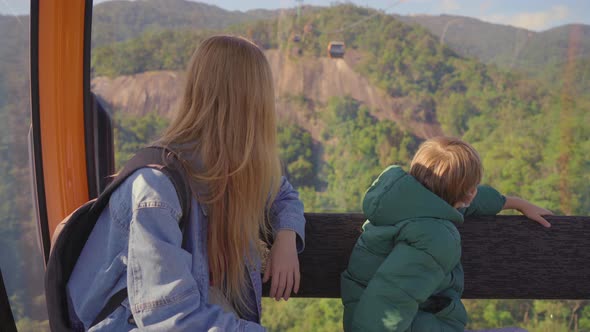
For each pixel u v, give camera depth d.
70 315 0.97
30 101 1.33
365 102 76.81
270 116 1.05
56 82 1.44
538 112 70.25
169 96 77.69
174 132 0.99
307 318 45.28
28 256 1.22
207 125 0.99
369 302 1.17
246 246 1.03
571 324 45.31
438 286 1.23
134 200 0.88
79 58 1.50
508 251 1.34
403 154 72.62
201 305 0.87
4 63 1.18
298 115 77.62
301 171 71.75
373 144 73.25
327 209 70.38
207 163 0.97
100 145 1.60
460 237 1.28
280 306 46.19
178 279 0.83
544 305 44.41
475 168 1.27
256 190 1.02
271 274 1.12
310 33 85.19
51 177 1.42
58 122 1.44
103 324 0.90
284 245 1.13
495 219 1.34
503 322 46.59
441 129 73.50
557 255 1.35
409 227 1.19
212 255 1.00
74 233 0.97
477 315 45.56
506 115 71.75
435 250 1.16
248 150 0.99
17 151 1.23
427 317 1.22
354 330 1.19
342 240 1.34
